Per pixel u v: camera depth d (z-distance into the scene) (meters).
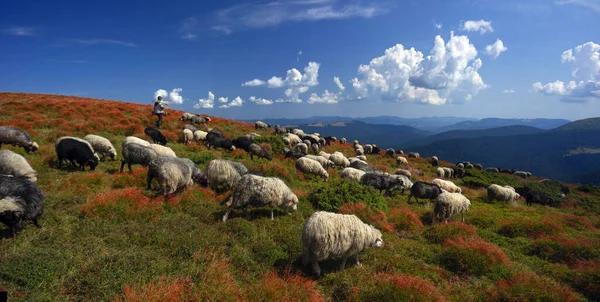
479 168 43.88
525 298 5.94
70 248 6.19
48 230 6.87
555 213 15.41
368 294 5.69
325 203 11.12
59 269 5.25
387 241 8.98
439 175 29.14
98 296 4.75
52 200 8.45
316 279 6.51
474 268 7.45
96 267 5.42
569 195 25.80
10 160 9.02
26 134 13.25
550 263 8.45
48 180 10.10
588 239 10.17
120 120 21.94
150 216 8.29
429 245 9.10
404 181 16.77
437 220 11.80
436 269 7.48
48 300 4.56
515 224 11.20
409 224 10.52
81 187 9.70
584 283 7.09
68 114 21.69
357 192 12.02
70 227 7.20
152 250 6.48
